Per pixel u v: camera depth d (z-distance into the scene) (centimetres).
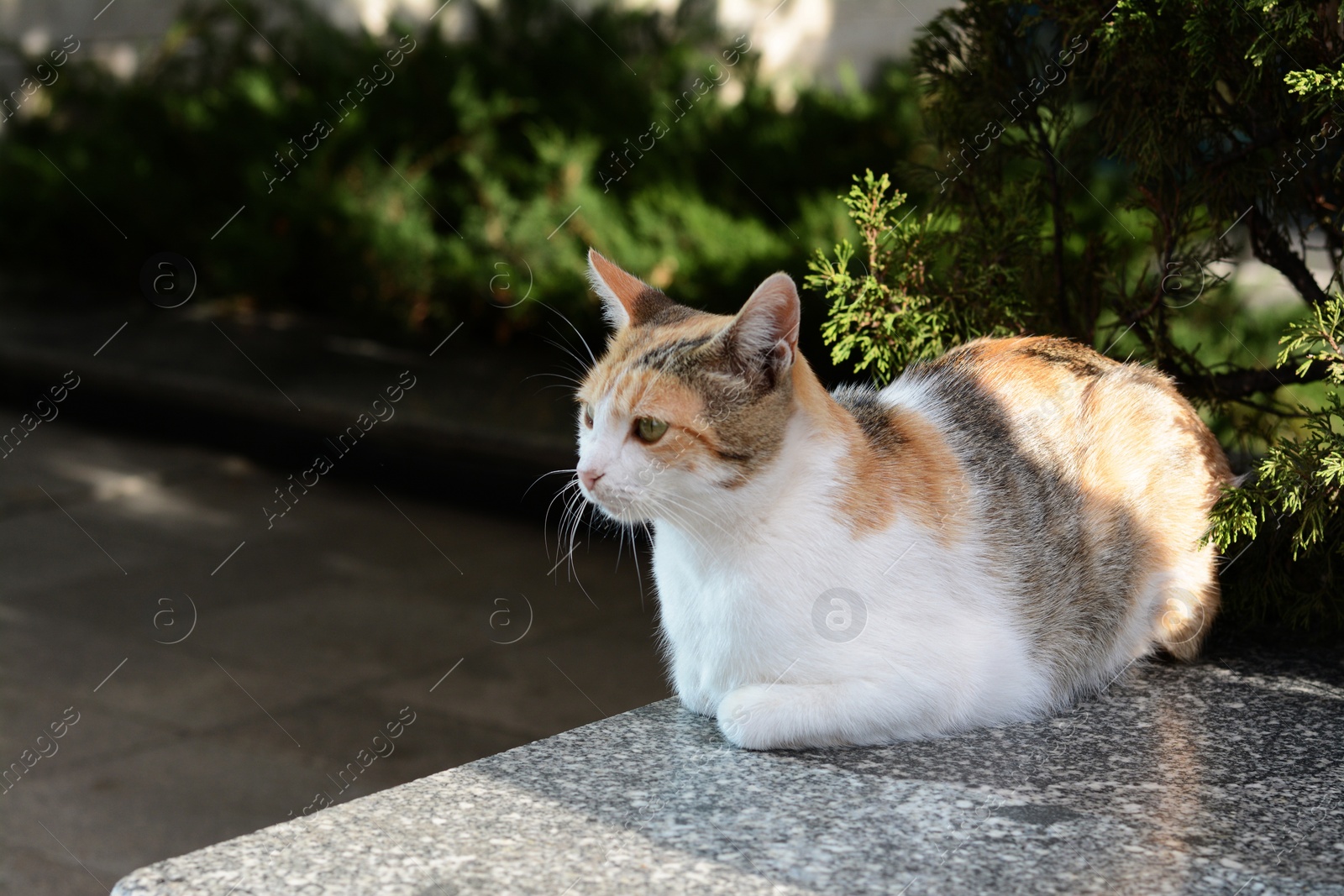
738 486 244
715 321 267
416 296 811
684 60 868
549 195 793
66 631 505
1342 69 266
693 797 230
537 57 929
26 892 335
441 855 209
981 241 340
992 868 206
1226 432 396
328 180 861
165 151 966
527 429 657
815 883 201
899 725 251
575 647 494
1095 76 320
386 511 652
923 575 252
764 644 249
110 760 406
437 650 491
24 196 977
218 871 204
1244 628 315
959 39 359
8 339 841
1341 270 317
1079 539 278
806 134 795
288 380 749
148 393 772
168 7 1087
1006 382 291
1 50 1105
